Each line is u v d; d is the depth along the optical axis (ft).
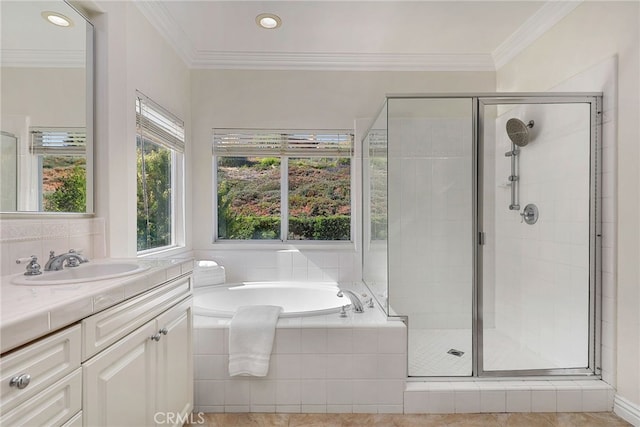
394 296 9.20
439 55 9.64
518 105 7.92
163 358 4.56
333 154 9.97
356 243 9.94
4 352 2.20
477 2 7.17
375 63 9.79
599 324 6.40
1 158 4.08
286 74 9.84
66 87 5.02
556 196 7.22
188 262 5.45
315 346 6.07
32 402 2.42
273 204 10.20
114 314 3.46
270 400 6.07
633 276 5.73
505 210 8.22
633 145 5.71
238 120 9.77
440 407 6.08
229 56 9.51
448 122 9.21
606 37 6.21
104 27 5.60
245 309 6.64
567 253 6.98
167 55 8.14
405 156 9.18
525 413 6.06
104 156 5.63
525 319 8.04
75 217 5.14
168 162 8.71
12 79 4.23
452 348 7.95
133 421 3.80
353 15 7.64
